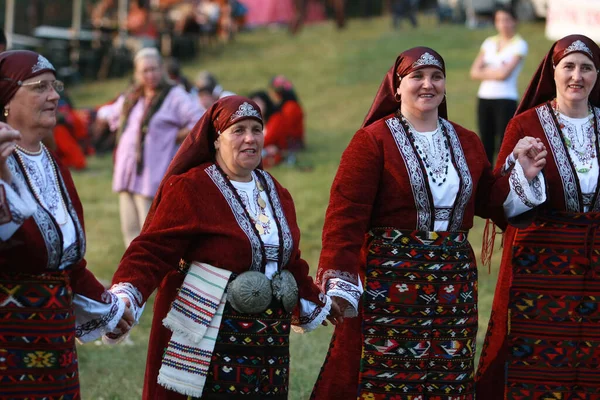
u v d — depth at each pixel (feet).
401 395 20.31
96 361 28.60
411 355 20.27
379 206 20.54
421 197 20.21
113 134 71.72
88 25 104.27
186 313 18.56
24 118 16.52
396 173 20.27
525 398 21.86
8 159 16.20
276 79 66.18
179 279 19.19
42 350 16.15
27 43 97.91
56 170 17.01
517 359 21.93
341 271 20.11
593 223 21.76
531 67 83.87
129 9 108.88
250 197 19.12
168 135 33.50
